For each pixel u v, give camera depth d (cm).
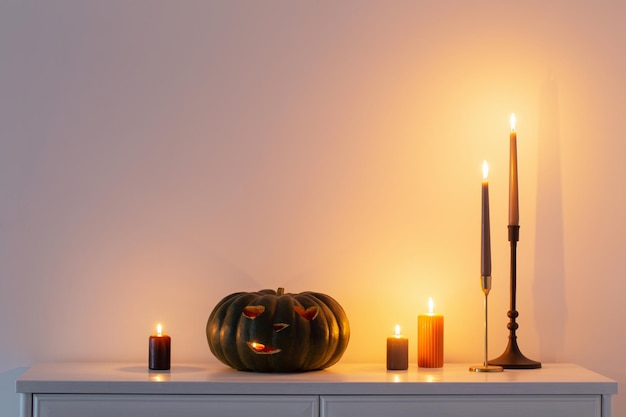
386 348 186
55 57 194
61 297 192
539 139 197
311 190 195
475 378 165
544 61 197
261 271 194
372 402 159
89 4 195
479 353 194
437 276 195
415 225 195
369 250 195
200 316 193
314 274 194
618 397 194
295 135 195
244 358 167
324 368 175
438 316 182
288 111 196
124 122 194
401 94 196
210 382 158
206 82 195
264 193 195
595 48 197
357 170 195
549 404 160
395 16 197
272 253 194
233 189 195
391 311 194
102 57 195
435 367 181
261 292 178
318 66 196
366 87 196
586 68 197
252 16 196
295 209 195
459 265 195
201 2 196
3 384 190
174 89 195
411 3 197
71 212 193
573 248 196
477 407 159
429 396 159
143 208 194
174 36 196
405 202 195
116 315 192
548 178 196
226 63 196
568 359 195
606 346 195
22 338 191
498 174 196
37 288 192
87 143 194
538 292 195
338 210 195
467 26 198
